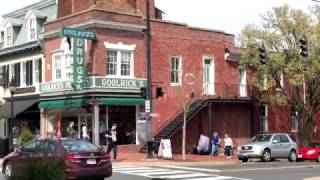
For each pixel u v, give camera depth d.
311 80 40.22
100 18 35.00
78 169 17.77
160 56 38.09
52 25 38.53
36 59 40.50
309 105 42.09
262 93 44.00
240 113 43.94
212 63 41.50
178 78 39.19
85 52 35.25
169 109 38.41
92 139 35.25
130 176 21.78
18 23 44.41
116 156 31.06
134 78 36.50
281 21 39.84
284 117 47.50
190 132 39.78
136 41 37.03
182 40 39.56
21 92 41.53
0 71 44.94
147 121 31.22
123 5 39.12
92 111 35.44
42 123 39.31
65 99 36.44
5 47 44.78
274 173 23.52
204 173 23.28
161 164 28.64
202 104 39.34
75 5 39.78
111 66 35.72
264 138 34.28
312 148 35.56
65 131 37.72
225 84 42.12
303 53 29.75
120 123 36.44
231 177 21.56
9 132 42.72
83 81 34.84
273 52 39.94
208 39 41.34
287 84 43.72
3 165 20.61
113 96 35.16
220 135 42.00
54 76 38.12
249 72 43.97
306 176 22.19
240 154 33.69
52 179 11.52
